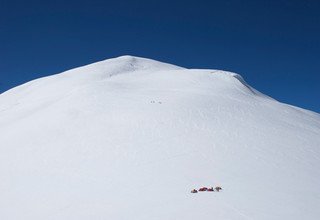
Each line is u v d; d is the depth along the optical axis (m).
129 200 17.14
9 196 19.70
